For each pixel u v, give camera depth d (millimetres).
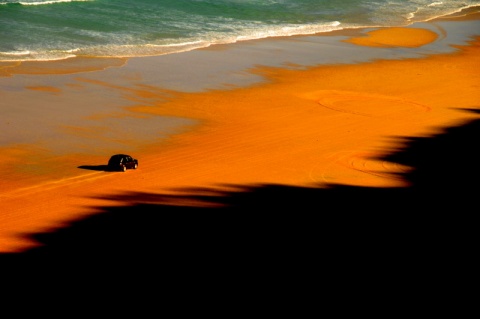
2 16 155500
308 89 122500
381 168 85812
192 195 72875
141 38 149625
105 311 47469
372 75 136625
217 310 48094
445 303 50000
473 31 196875
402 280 53688
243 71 130500
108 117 97938
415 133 101438
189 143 90625
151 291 50656
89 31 150875
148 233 62094
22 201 68750
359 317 47719
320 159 87875
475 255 59594
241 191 75000
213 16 182500
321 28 182000
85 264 55000
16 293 49531
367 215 69375
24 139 86812
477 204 74688
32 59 124688
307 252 58938
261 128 99062
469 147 96438
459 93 127500
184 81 119812
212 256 57438
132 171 79438
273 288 51688
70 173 77438
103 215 66062
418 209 72062
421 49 166250
